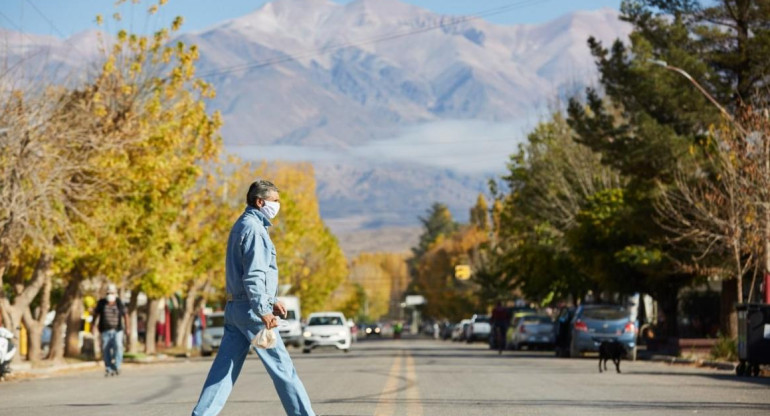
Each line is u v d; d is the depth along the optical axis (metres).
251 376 39.00
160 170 54.53
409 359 56.09
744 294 66.81
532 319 73.50
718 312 86.12
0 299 48.56
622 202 67.06
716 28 59.09
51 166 46.00
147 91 54.94
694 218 56.59
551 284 89.94
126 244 56.09
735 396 26.95
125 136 52.31
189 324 91.31
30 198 43.34
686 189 52.91
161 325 110.06
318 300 145.25
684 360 50.50
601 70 61.66
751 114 50.72
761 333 37.06
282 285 127.38
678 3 59.72
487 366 45.72
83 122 49.06
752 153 49.84
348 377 36.94
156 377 40.72
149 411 23.12
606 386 31.02
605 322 54.72
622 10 60.56
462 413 21.94
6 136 42.75
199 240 73.62
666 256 59.84
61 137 45.16
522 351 75.44
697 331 86.44
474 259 185.25
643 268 61.44
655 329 72.56
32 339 53.84
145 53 55.22
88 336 70.31
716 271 54.78
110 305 43.00
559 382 33.06
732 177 49.97
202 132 58.50
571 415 21.44
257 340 14.73
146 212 56.66
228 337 15.07
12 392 31.75
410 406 23.70
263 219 15.16
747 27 58.94
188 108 57.00
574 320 55.31
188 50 56.09
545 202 86.06
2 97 42.94
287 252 109.19
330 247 148.50
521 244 93.38
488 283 143.75
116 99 53.34
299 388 14.96
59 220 44.91
